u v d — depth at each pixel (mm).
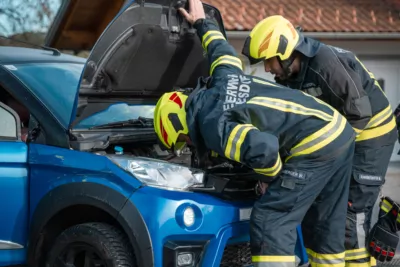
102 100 5258
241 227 4566
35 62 5410
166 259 4281
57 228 4809
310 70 4836
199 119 4352
